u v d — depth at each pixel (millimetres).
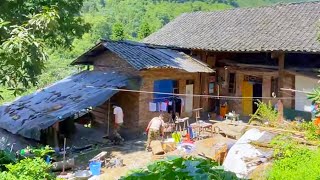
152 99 19047
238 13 24641
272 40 18938
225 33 22172
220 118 21172
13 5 13719
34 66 10969
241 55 21516
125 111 18844
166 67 18156
